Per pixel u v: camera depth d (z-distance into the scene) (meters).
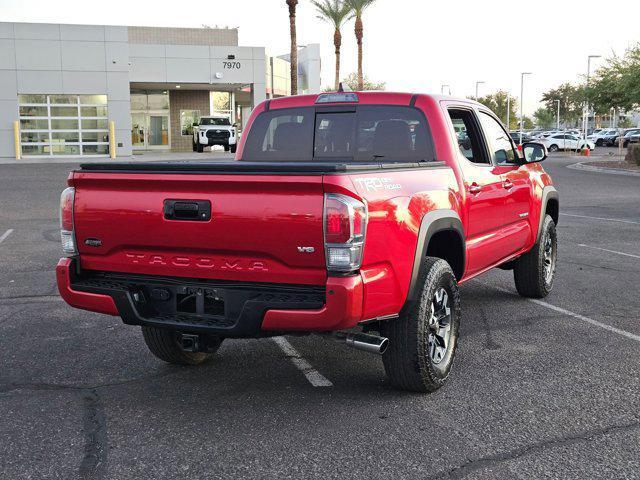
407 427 4.12
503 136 6.68
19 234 12.30
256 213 3.95
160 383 4.96
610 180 26.70
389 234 4.12
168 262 4.28
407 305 4.45
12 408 4.48
